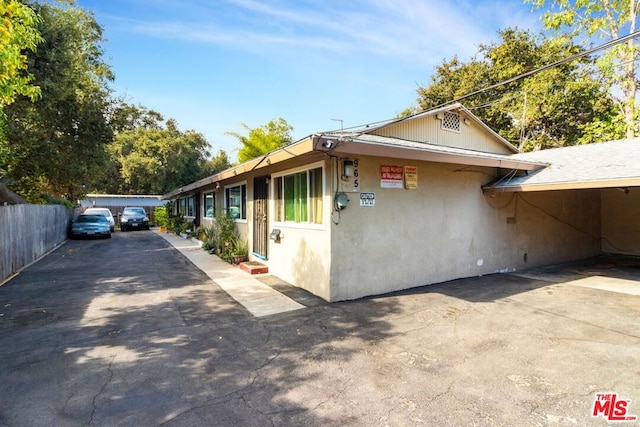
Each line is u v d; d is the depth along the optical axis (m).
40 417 2.62
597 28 15.62
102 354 3.76
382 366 3.48
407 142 8.72
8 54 4.59
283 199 7.61
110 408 2.74
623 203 11.42
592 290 6.60
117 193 32.56
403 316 5.05
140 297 6.14
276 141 21.67
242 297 6.12
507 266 8.60
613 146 9.14
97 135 14.34
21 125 11.09
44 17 9.02
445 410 2.72
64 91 10.22
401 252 6.61
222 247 10.89
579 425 2.53
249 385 3.12
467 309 5.37
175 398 2.90
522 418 2.62
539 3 16.31
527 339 4.18
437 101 21.88
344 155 5.73
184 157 31.34
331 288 5.77
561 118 18.11
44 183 17.05
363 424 2.55
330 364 3.53
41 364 3.51
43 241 11.57
